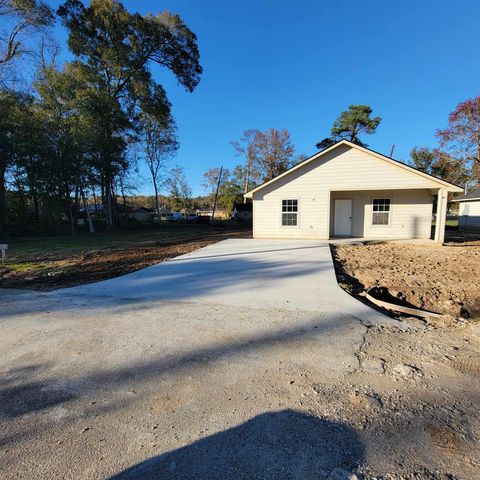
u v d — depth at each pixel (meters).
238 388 2.62
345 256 9.73
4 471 1.81
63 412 2.35
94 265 8.84
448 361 3.03
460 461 1.83
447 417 2.22
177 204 63.53
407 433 2.07
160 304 4.98
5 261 9.70
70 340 3.63
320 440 2.02
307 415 2.26
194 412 2.32
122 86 25.95
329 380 2.71
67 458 1.90
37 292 5.89
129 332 3.85
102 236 19.86
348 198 14.88
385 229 14.48
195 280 6.61
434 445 1.96
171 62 26.44
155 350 3.35
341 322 4.07
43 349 3.42
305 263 8.32
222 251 11.01
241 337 3.64
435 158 27.75
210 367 2.97
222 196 56.88
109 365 3.04
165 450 1.96
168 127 32.50
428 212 13.93
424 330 3.81
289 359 3.10
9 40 18.98
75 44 22.61
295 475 1.75
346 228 15.03
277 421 2.21
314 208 14.15
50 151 19.17
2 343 3.59
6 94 18.34
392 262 8.58
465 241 13.69
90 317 4.41
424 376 2.76
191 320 4.22
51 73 19.53
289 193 14.41
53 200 20.12
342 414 2.27
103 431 2.14
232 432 2.10
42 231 20.66
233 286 6.04
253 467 1.81
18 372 2.95
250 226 31.02
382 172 13.09
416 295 5.39
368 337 3.60
